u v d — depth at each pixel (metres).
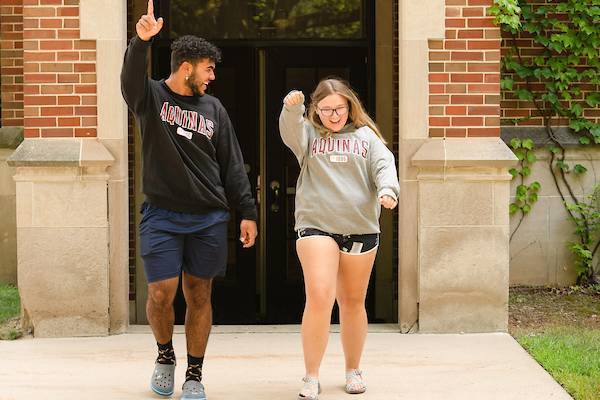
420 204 17.55
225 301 22.97
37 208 17.30
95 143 17.39
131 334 17.72
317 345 12.66
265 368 15.18
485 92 17.56
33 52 17.30
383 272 22.14
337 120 12.73
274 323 21.05
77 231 17.36
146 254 12.68
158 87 12.71
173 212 12.77
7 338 17.27
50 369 15.07
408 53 17.45
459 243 17.58
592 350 16.16
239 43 22.86
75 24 17.31
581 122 22.62
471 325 17.69
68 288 17.39
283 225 22.84
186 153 12.70
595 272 22.97
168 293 12.69
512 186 22.80
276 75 22.84
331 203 12.65
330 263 12.57
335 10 23.08
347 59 22.78
